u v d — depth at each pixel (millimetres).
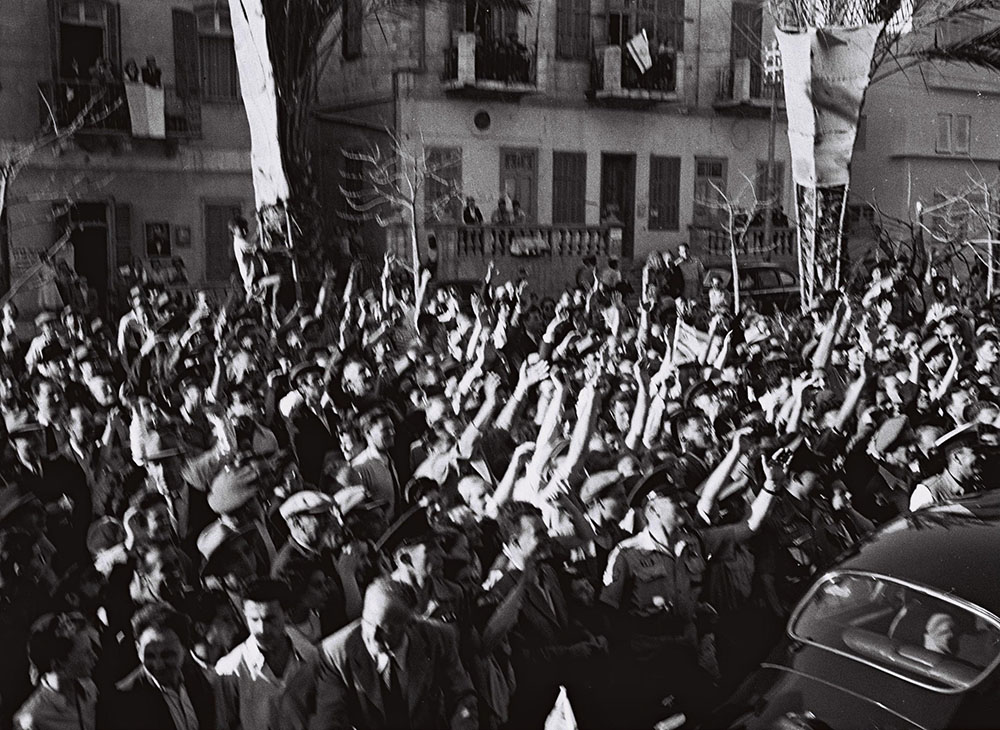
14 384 9258
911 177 32469
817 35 15750
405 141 25594
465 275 25250
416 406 8797
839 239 17766
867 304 15711
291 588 5012
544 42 26953
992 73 33500
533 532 5695
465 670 5316
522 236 25953
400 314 13688
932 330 12023
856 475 8344
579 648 5773
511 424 8539
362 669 4828
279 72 16766
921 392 9703
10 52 22906
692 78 28828
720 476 6789
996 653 4586
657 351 12258
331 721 4711
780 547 6688
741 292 20969
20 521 5773
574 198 27875
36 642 4527
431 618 5148
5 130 22969
